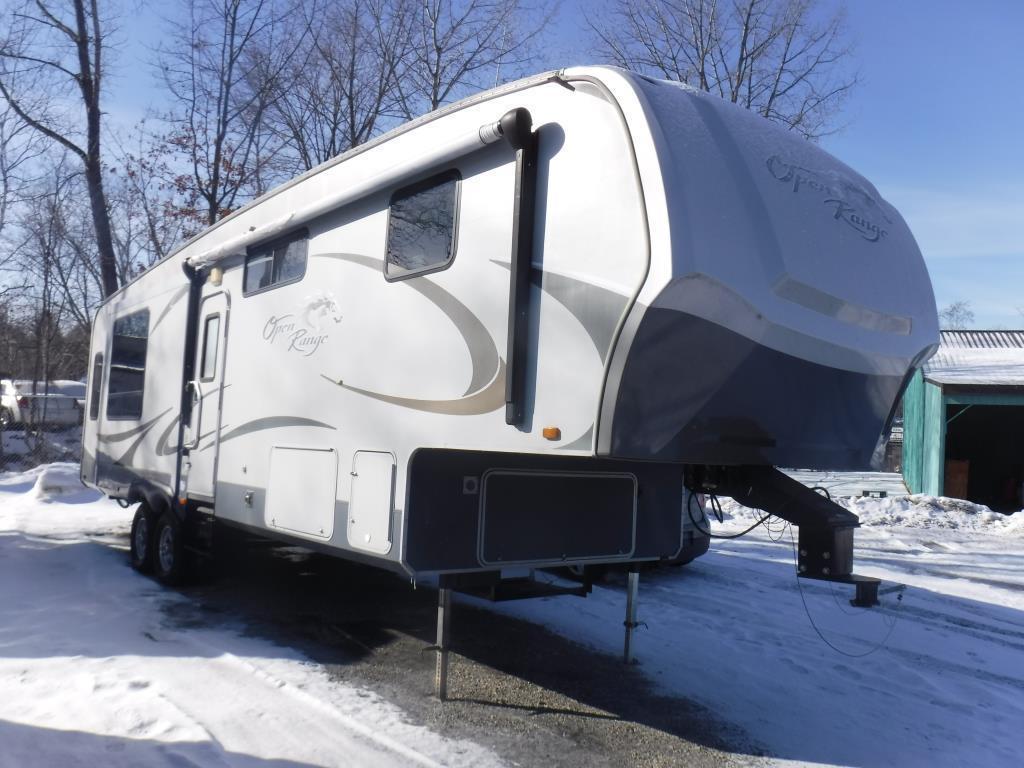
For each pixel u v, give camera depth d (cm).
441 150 407
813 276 372
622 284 325
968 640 596
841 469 426
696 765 370
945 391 1486
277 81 1762
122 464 816
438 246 417
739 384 360
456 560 412
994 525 1195
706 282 323
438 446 405
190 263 682
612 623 607
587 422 335
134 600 630
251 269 602
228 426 611
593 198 343
